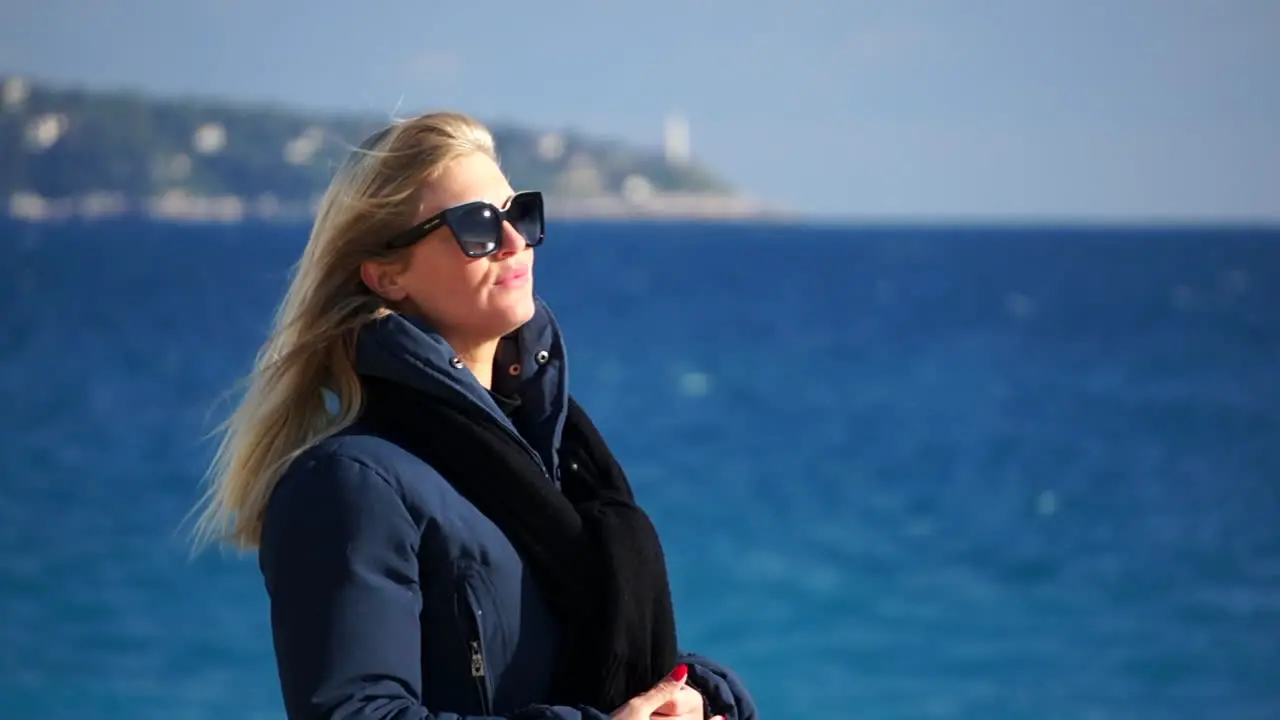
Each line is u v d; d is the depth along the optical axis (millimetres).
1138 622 16641
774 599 17594
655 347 54812
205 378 42188
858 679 14367
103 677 13633
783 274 114312
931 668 14773
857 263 135000
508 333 2775
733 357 50938
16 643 14773
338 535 2350
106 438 30453
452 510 2428
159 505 23094
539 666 2467
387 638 2314
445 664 2428
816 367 47500
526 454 2555
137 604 16406
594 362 49625
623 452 30109
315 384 2637
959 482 26297
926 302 80812
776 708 13453
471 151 2648
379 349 2521
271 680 13609
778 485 25875
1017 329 62219
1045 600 17688
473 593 2410
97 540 20203
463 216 2547
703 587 18250
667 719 2463
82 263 108500
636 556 2555
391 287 2646
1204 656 15227
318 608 2320
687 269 121125
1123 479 26609
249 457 2662
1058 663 14977
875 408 37062
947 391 40625
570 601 2496
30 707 12703
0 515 22141
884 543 21016
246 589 17094
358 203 2611
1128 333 59500
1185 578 18859
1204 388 40625
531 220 2660
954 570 19297
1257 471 27000
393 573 2365
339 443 2443
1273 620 16641
